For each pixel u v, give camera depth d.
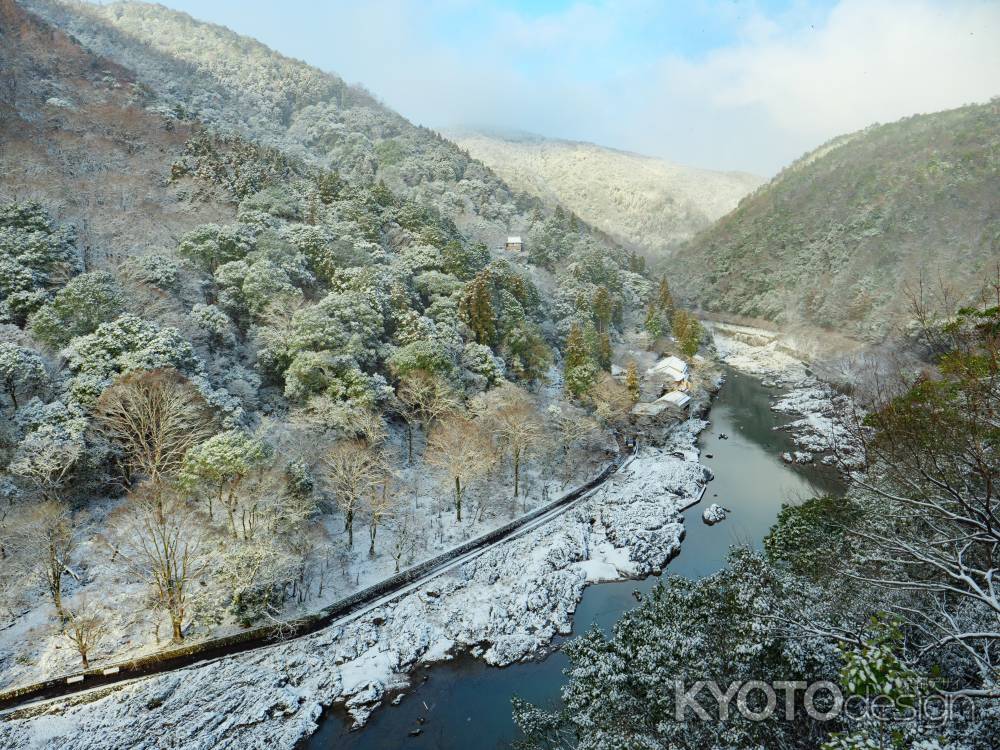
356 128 185.50
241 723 32.88
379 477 48.91
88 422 43.06
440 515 53.72
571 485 63.31
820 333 127.25
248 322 65.25
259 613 38.81
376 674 37.22
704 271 193.12
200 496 43.78
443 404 60.66
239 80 190.88
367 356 62.03
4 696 32.06
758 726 17.77
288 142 162.50
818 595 21.42
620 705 20.02
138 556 39.72
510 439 60.59
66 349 47.84
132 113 104.44
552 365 87.88
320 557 44.69
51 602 37.44
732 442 79.19
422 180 154.00
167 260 64.69
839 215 171.75
